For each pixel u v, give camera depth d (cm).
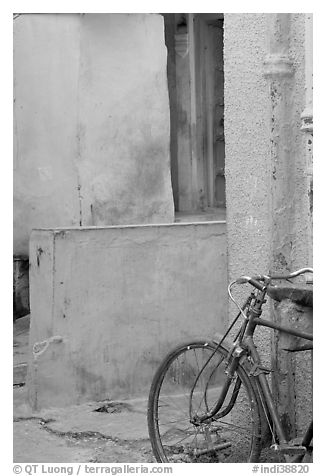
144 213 737
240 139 396
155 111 739
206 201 915
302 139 376
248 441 396
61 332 482
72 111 704
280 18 373
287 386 376
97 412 479
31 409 479
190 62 897
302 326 336
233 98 399
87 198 708
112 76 716
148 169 738
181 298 514
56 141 723
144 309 505
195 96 902
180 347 371
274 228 378
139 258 502
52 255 477
